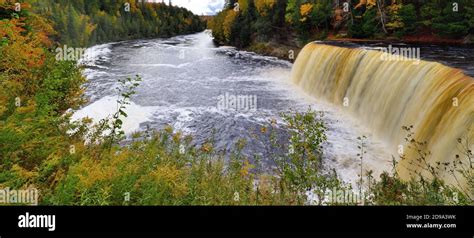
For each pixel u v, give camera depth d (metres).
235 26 51.69
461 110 8.97
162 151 7.14
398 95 12.94
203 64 32.03
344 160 10.44
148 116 14.83
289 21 38.94
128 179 4.76
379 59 15.36
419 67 12.35
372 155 11.02
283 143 11.71
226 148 11.51
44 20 20.59
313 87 21.22
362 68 16.58
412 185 6.11
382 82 14.44
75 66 12.50
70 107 9.68
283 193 5.75
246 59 36.56
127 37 65.88
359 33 30.62
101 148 6.54
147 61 33.00
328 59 20.44
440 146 9.26
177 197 5.01
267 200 5.45
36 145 5.24
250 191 5.95
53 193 4.46
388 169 10.02
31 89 8.30
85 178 4.43
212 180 6.32
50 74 9.27
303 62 24.14
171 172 5.51
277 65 32.41
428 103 10.89
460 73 10.29
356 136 12.91
